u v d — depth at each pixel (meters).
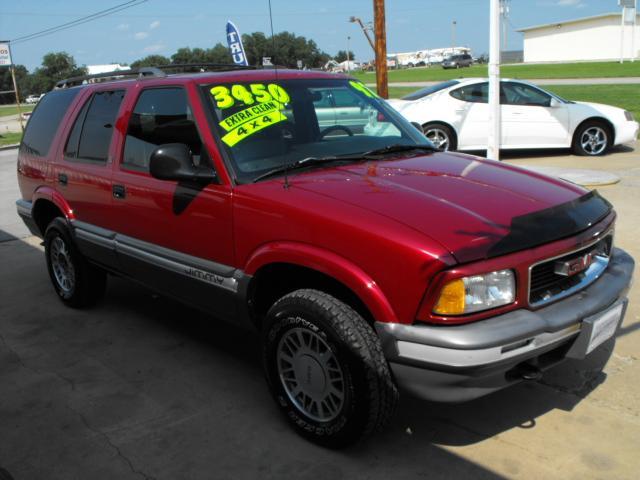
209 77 3.89
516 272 2.73
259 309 3.49
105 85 4.71
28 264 6.80
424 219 2.81
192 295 3.83
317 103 4.02
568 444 3.12
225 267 3.50
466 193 3.13
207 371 4.11
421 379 2.73
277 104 3.86
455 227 2.76
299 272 3.21
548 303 2.85
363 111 4.19
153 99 4.06
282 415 3.49
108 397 3.81
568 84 30.22
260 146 3.60
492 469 2.96
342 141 3.89
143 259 4.11
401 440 3.22
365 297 2.79
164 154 3.40
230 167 3.45
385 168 3.54
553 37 81.88
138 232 4.13
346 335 2.83
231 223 3.38
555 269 2.90
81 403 3.75
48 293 5.82
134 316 5.14
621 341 4.18
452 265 2.61
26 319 5.18
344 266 2.85
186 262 3.75
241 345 4.52
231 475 3.02
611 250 3.38
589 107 11.66
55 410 3.69
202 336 4.70
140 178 4.04
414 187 3.19
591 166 10.49
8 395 3.89
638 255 5.78
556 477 2.88
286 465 3.07
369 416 2.88
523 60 89.38
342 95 4.19
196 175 3.44
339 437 3.04
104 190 4.39
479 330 2.62
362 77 56.12
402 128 4.27
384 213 2.88
